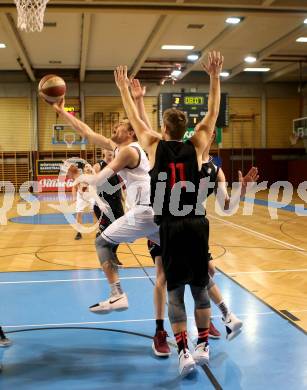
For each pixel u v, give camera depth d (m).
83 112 21.36
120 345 3.80
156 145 3.30
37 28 6.83
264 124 22.45
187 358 3.07
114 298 3.68
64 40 15.38
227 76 20.50
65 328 4.16
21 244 8.34
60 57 17.94
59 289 5.36
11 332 4.07
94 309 3.69
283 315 4.43
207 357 3.17
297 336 3.92
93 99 21.47
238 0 11.23
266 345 3.74
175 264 3.15
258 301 4.85
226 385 3.09
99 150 21.34
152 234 3.69
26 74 20.95
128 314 4.51
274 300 4.90
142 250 7.70
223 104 21.55
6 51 16.80
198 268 3.18
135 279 5.79
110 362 3.49
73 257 7.18
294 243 8.22
